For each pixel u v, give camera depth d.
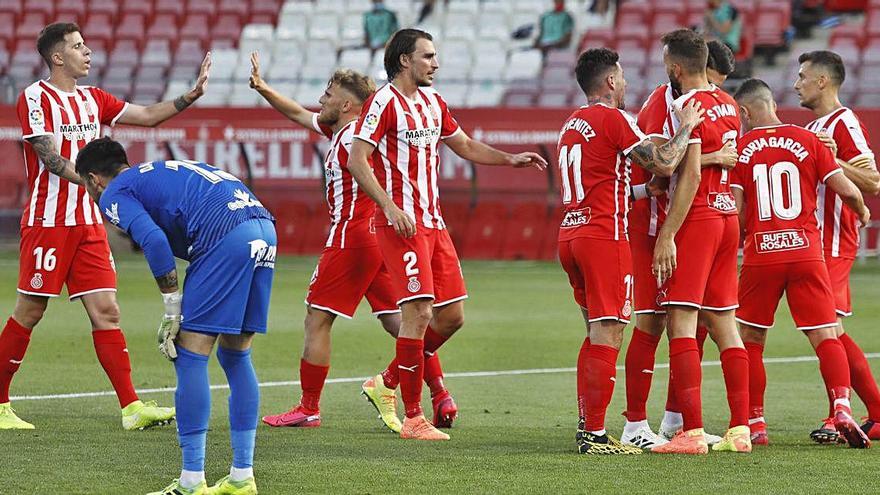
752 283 25.28
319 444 24.27
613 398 30.83
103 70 92.88
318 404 26.81
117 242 82.94
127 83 90.81
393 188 24.94
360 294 27.11
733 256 23.80
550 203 78.75
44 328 44.78
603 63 23.48
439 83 87.50
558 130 75.25
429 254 25.16
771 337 43.78
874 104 78.06
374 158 25.02
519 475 21.03
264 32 95.69
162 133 78.00
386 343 41.50
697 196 23.33
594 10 93.62
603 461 22.38
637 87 83.81
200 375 19.53
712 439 24.44
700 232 23.27
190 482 19.38
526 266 74.25
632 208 24.06
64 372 34.34
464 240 79.81
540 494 19.53
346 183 26.95
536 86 85.62
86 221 26.58
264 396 30.72
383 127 24.69
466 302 54.56
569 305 53.56
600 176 23.09
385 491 19.72
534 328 45.75
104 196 19.77
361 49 93.06
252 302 19.98
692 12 90.88
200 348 19.58
